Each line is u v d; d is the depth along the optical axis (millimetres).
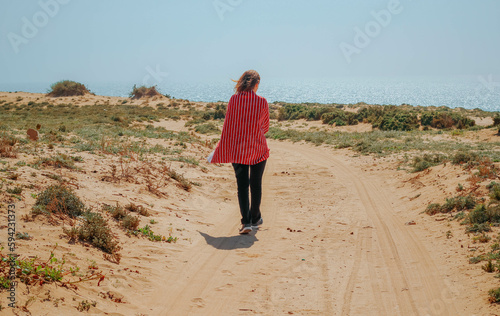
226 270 5660
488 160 11453
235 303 4699
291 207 10047
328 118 44344
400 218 9016
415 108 60969
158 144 17750
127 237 6305
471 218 7496
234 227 7926
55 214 6062
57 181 8047
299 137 30219
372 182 13680
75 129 21859
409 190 11617
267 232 7684
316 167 17156
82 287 4367
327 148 24141
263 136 7090
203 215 8656
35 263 4438
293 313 4500
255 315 4430
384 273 5727
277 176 14820
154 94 69625
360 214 9414
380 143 23391
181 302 4652
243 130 6840
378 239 7391
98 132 20047
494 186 8680
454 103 128250
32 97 64875
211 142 24250
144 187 9430
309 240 7270
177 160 14359
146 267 5414
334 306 4688
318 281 5414
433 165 13820
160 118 48188
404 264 6074
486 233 6836
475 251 6191
